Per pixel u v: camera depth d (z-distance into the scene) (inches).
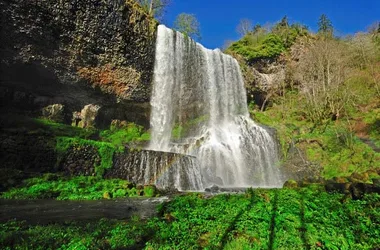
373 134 1242.6
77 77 938.7
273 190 348.5
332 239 207.9
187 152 1028.5
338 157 1087.6
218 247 203.0
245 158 1143.0
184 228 243.3
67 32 856.9
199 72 1354.6
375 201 278.5
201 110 1346.0
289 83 1759.4
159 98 1170.0
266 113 1672.0
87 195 530.9
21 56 806.5
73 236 231.1
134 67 1069.1
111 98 1059.3
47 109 954.1
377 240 211.8
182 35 1290.6
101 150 674.2
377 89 1467.8
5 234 231.3
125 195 564.7
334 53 1547.7
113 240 222.4
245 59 1752.0
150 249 205.0
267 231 220.2
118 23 971.9
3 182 518.3
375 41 1891.0
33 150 610.9
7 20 744.3
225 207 295.0
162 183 732.0
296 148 1186.6
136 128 1146.0
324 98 1455.5
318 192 332.2
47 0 789.9
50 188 538.0
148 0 1601.9
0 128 658.2
